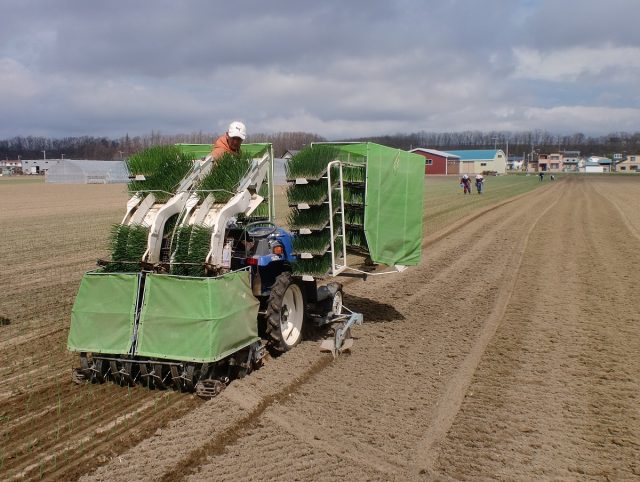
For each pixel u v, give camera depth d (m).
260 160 6.79
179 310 5.59
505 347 7.64
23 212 29.27
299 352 7.12
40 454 4.72
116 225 6.28
